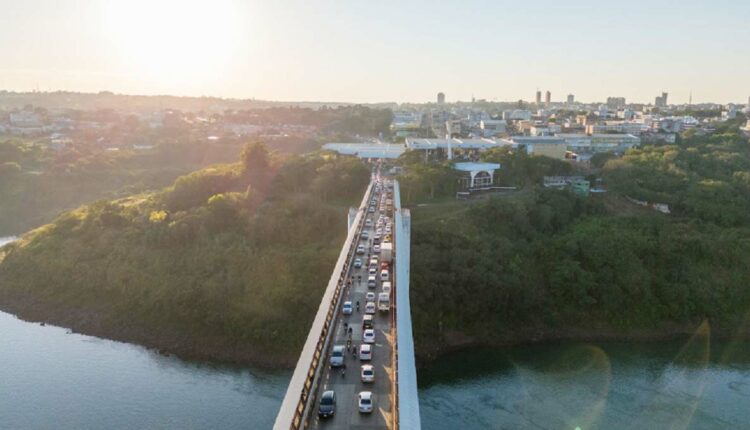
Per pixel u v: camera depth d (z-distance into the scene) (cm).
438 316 9488
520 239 11594
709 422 7175
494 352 9225
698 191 13662
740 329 10119
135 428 6819
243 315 9162
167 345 9088
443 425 6975
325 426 3669
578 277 10369
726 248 11331
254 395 7606
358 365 4562
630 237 11319
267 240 10875
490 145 18312
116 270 10631
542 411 7375
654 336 9938
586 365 8831
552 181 15175
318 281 9612
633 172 15212
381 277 6594
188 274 10175
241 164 14000
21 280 11294
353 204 12756
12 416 7094
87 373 8225
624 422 7131
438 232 11012
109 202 13538
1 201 17738
